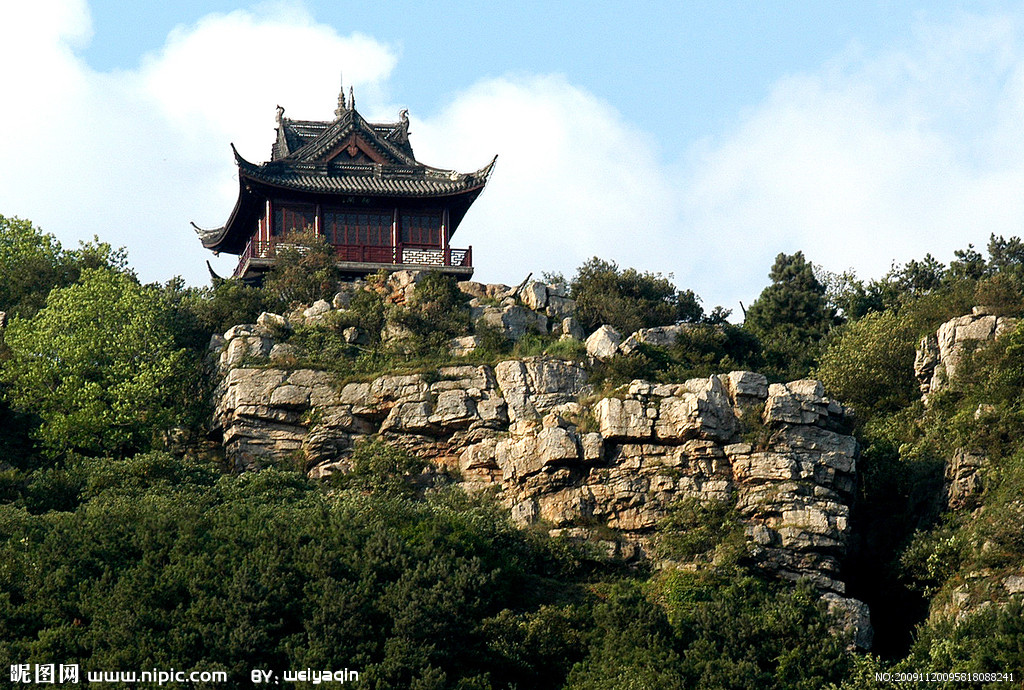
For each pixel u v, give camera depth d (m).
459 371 125.88
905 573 111.88
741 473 113.75
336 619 95.69
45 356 124.94
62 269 145.62
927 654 97.38
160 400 126.50
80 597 97.81
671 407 116.81
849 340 146.12
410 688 92.12
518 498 117.12
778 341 155.62
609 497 114.44
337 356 131.50
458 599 98.50
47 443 120.81
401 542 103.81
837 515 111.31
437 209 167.50
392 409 123.38
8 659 91.06
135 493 110.94
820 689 94.06
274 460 122.62
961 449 117.25
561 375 126.12
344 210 165.38
